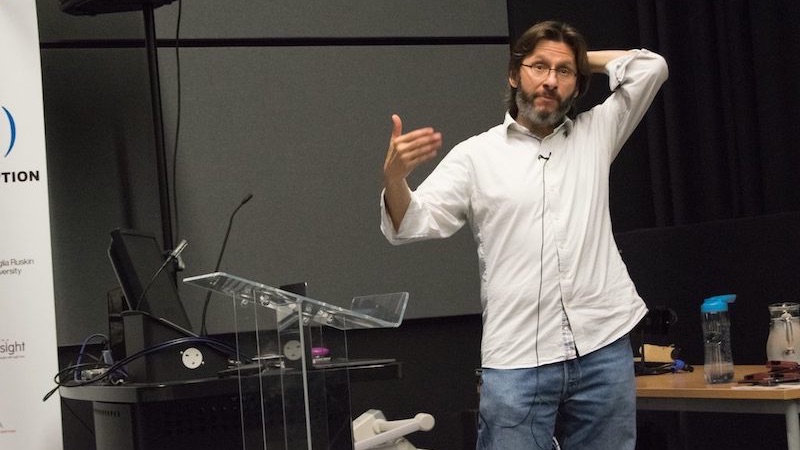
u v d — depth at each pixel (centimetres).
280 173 404
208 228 393
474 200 255
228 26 403
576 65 257
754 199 409
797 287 349
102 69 387
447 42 436
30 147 332
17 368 326
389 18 424
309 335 192
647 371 346
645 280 405
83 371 307
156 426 254
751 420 382
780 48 399
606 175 258
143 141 389
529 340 244
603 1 459
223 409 263
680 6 438
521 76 254
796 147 396
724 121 423
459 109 431
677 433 410
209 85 398
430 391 420
